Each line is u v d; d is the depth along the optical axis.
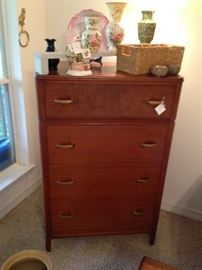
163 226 1.88
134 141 1.38
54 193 1.48
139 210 1.60
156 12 1.57
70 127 1.31
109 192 1.52
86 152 1.38
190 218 1.97
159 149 1.42
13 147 2.03
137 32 1.58
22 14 1.66
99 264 1.56
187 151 1.82
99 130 1.34
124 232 1.67
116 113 1.30
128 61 1.28
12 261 1.34
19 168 2.01
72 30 1.48
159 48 1.25
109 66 1.50
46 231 1.58
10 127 1.96
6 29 1.69
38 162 2.19
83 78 1.20
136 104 1.29
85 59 1.23
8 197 1.89
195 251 1.68
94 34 1.32
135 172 1.47
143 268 1.01
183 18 1.53
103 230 1.65
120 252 1.65
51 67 1.30
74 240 1.72
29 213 1.93
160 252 1.67
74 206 1.54
